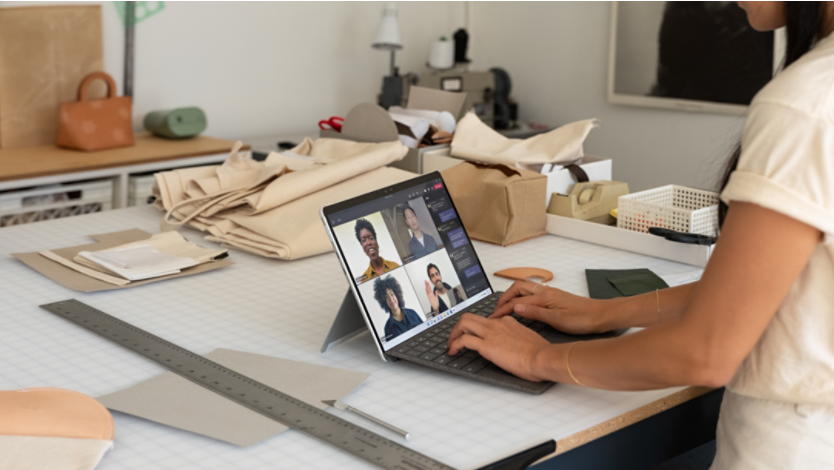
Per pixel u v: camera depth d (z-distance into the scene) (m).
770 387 0.87
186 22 3.83
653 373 0.85
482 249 1.79
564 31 4.52
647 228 1.79
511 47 4.84
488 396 1.05
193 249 1.71
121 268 1.54
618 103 4.27
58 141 3.34
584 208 1.92
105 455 0.88
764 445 0.89
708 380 0.80
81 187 3.09
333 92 4.48
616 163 4.40
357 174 1.96
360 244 1.17
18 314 1.35
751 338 0.77
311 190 1.82
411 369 1.14
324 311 1.39
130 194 3.29
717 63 3.80
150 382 1.07
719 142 3.88
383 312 1.16
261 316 1.36
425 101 2.64
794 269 0.75
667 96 4.03
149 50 3.73
